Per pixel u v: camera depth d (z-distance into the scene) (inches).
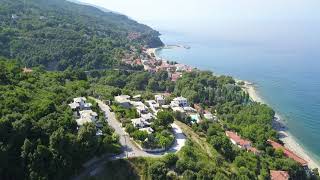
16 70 7204.7
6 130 4601.4
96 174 4972.9
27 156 4532.5
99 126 5974.4
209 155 6033.5
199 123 7529.5
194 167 5216.5
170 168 5236.2
